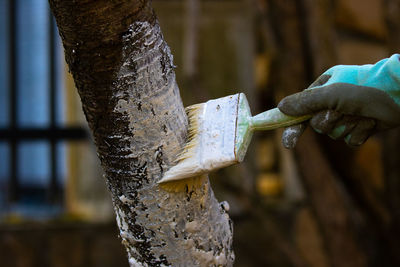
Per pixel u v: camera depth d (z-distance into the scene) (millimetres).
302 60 2977
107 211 3662
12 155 3771
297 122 1108
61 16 1002
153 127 1079
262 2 3021
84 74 1045
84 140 3713
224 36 3646
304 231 3668
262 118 1110
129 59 1034
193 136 1118
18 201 3773
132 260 1188
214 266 1198
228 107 1132
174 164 1100
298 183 3703
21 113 3795
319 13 2936
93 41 1010
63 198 3738
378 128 1093
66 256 3617
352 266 2996
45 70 3768
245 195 3188
